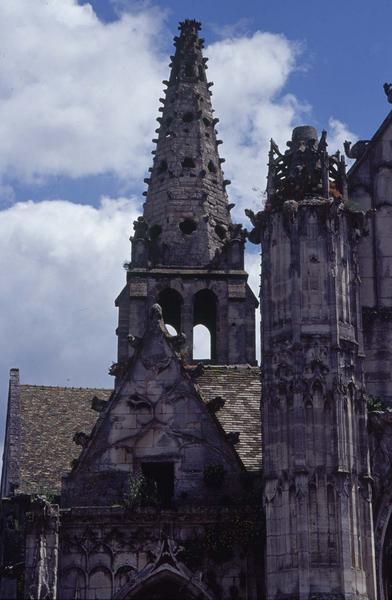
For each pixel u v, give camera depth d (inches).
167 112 3164.4
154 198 3075.8
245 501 2000.5
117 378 2103.8
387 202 2162.9
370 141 2202.3
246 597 1943.9
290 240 2001.7
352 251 2034.9
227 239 3021.7
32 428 2440.9
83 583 1945.1
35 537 1930.4
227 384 2279.8
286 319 1972.2
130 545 1964.8
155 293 2920.8
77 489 2033.7
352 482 1903.3
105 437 2065.7
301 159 2075.5
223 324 2915.8
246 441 2146.9
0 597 2112.5
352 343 1973.4
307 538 1862.7
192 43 3240.7
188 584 1951.3
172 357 2110.0
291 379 1935.3
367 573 1882.4
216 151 3157.0
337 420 1911.9
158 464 2059.5
